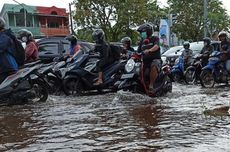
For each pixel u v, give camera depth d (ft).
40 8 161.79
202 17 149.59
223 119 17.74
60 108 23.39
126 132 15.66
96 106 23.63
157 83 28.04
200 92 31.60
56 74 32.63
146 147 13.23
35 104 26.08
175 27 149.48
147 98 26.91
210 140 13.92
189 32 151.23
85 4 110.01
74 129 16.62
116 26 112.16
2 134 16.28
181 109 21.09
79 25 112.16
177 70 45.09
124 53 36.04
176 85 41.57
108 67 33.32
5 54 26.32
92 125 17.37
